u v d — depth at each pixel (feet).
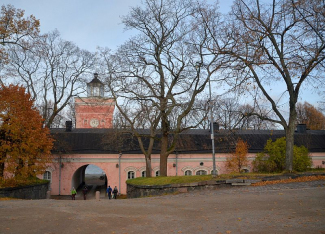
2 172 85.51
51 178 125.29
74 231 30.17
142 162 129.80
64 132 138.21
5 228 31.42
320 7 61.36
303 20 63.31
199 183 64.85
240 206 40.34
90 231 30.12
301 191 50.60
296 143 143.74
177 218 35.29
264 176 66.85
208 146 137.08
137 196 84.28
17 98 86.38
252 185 62.95
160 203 48.60
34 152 86.69
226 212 36.99
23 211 41.93
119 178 127.95
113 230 30.40
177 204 46.34
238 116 73.56
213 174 72.38
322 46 64.23
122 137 99.30
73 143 131.23
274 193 50.26
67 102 118.93
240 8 68.80
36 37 92.58
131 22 88.02
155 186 73.31
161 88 86.33
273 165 95.25
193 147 135.85
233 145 131.13
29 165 88.22
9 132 84.48
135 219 35.40
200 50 79.82
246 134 147.54
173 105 81.00
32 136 85.35
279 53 68.39
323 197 43.29
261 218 32.48
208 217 34.83
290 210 35.63
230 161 126.93
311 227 27.78
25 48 91.86
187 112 84.33
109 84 86.69
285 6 63.98
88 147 129.80
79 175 152.25
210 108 76.74
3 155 84.48
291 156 71.51
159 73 89.04
